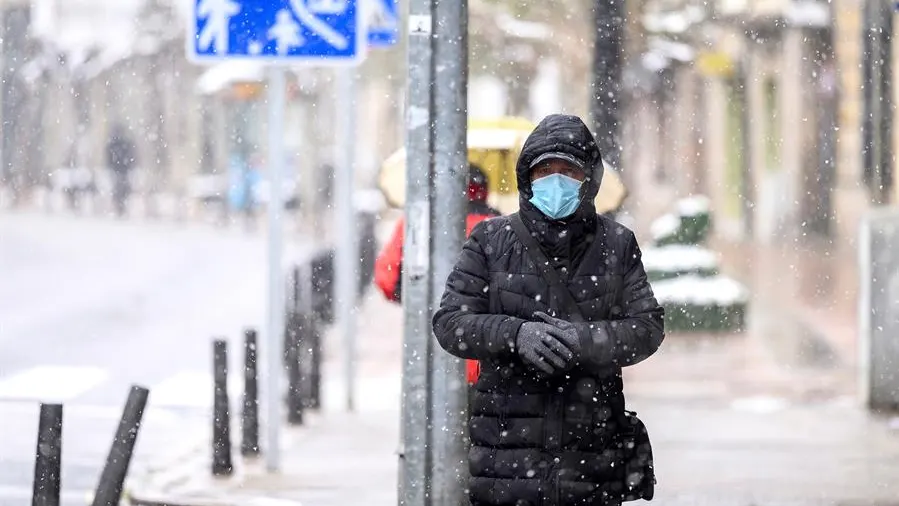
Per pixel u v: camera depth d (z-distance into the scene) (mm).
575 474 12328
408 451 14969
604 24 33156
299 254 68000
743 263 62969
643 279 12562
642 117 104250
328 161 88000
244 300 52156
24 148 124688
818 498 21094
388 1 30531
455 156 14969
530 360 11961
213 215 108750
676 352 37438
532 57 58062
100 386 33000
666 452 24703
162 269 65000
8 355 37750
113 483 17984
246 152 97500
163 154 124500
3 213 108688
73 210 109062
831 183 67812
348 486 22594
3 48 123438
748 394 31125
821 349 37875
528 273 12375
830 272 59094
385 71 58406
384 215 95688
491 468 12352
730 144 87812
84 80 124250
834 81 66625
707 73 69000
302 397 29156
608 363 12078
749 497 21141
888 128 42469
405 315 14969
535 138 12266
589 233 12500
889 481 22312
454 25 14969
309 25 21812
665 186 102625
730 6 70938
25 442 26234
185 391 32500
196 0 21781
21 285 56969
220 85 82375
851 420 27984
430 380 14922
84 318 46375
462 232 15000
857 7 64812
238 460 24719
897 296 28797
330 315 45438
